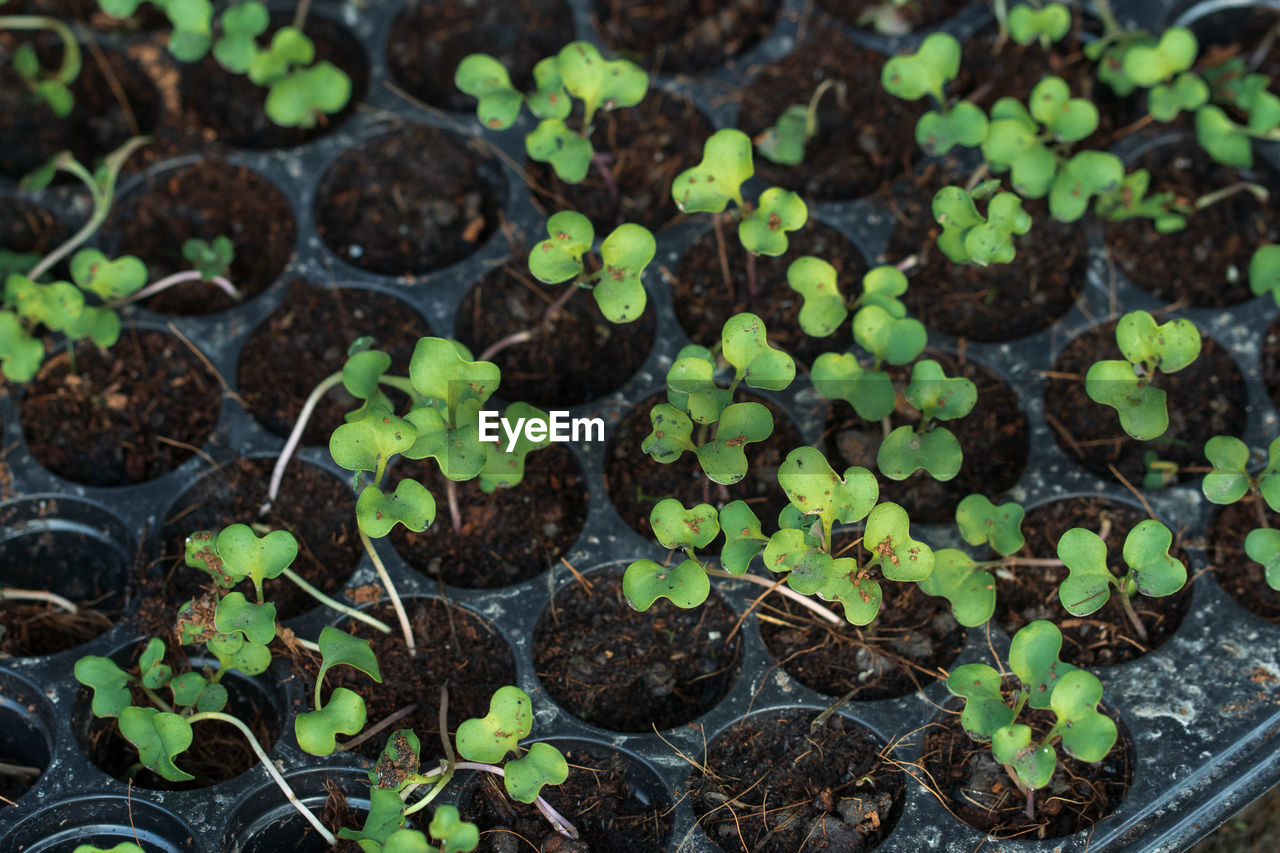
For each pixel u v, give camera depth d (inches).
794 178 25.0
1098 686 22.1
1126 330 23.0
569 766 22.9
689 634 23.3
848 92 25.4
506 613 23.3
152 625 23.3
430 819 22.8
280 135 25.3
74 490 23.8
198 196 25.0
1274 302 24.4
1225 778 22.7
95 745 23.0
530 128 25.2
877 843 22.6
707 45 25.6
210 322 24.4
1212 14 25.9
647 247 23.1
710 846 22.6
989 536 23.0
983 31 25.6
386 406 23.1
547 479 23.9
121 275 23.9
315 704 22.8
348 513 23.8
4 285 24.5
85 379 24.2
